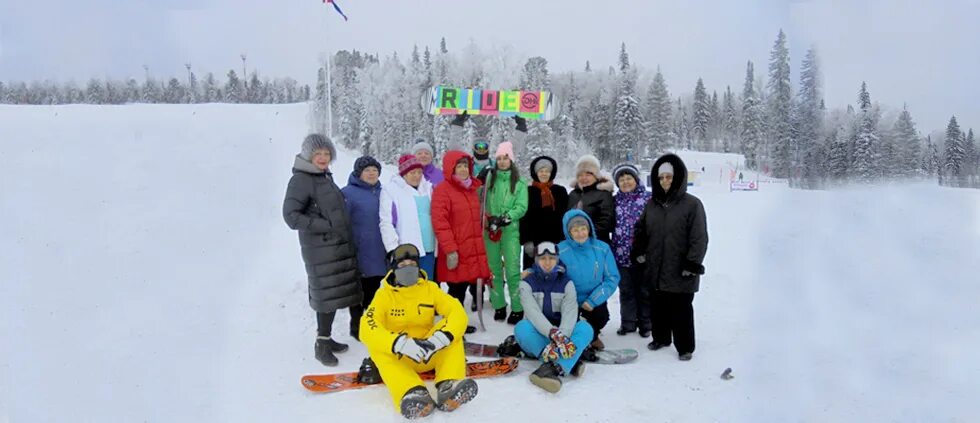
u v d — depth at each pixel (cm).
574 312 426
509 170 522
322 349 441
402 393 355
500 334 509
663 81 4278
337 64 4466
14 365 450
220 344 484
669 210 442
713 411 361
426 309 398
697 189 2627
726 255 854
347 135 3859
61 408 382
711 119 6281
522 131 880
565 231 456
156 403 383
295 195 421
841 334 375
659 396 383
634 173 507
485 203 535
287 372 428
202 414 367
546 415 357
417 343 362
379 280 475
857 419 325
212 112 4056
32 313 580
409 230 473
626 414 360
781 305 402
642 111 4238
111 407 382
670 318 473
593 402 374
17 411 377
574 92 4416
